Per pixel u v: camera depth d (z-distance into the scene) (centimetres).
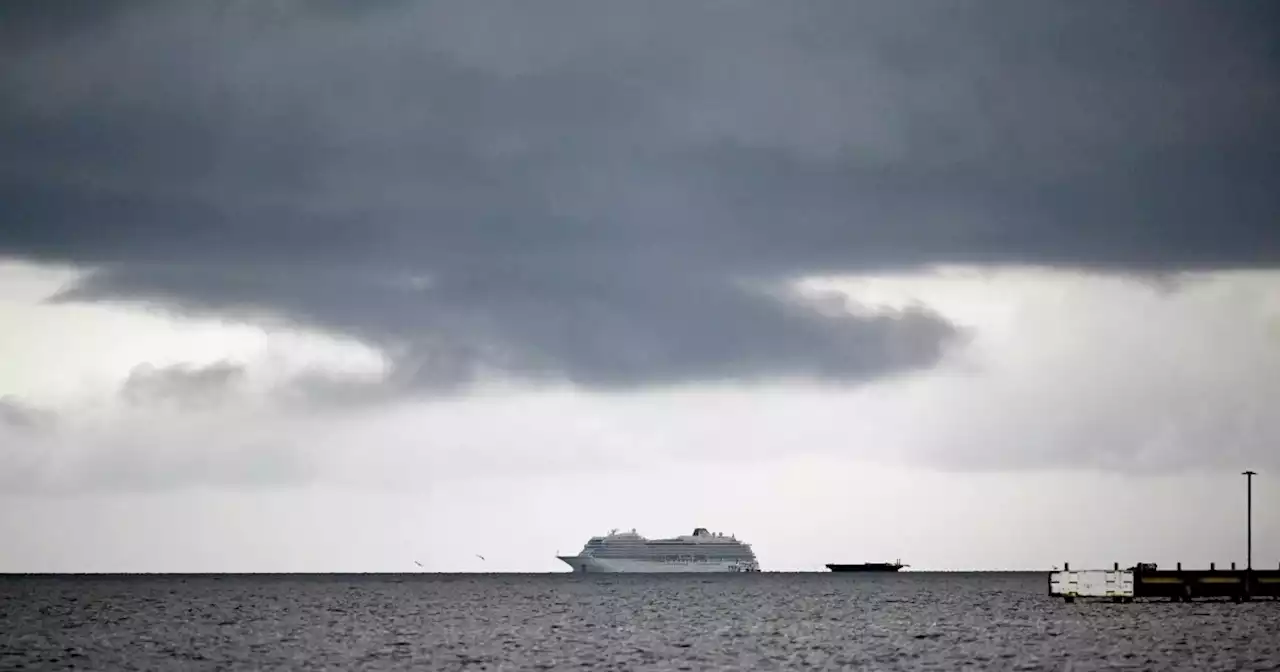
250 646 18562
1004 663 15500
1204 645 17050
